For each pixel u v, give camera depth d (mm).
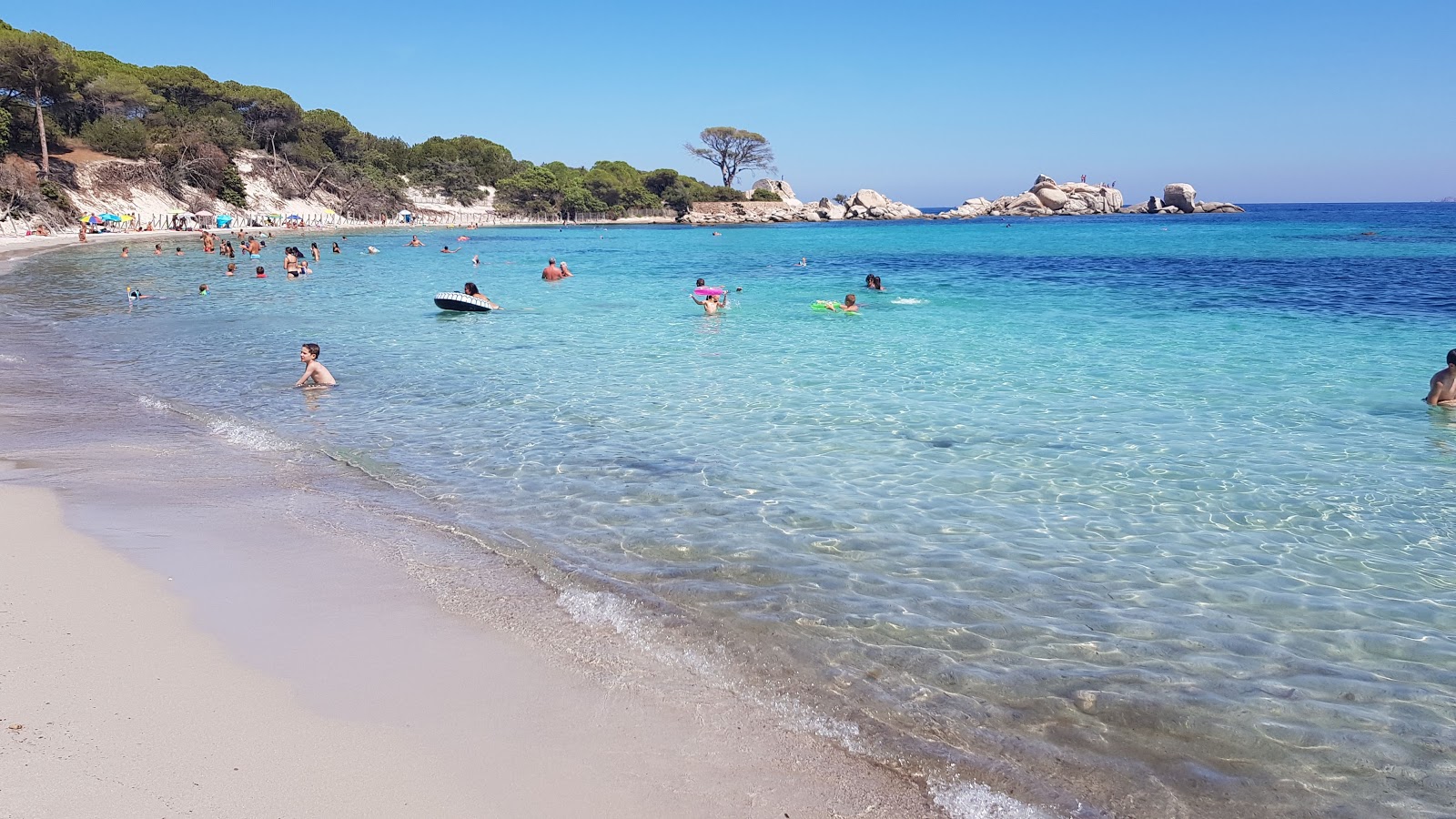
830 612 6180
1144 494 8828
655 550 7359
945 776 4270
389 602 6172
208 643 5352
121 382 14422
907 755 4445
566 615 6043
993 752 4504
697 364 16219
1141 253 53312
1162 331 20328
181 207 82625
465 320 22750
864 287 32938
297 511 8164
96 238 62000
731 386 14180
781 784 4141
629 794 4000
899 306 26109
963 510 8391
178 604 5926
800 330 20781
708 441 10836
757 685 5141
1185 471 9562
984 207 168375
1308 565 7082
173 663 5055
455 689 4926
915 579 6793
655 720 4691
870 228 119000
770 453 10312
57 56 70562
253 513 8070
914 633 5871
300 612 5930
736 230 112062
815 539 7625
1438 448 10414
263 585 6371
